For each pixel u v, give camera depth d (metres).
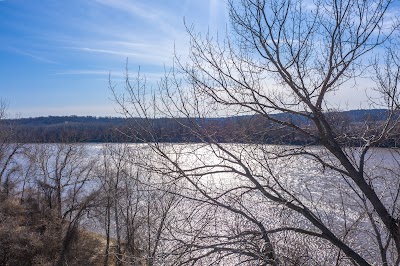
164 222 6.88
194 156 6.29
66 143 30.47
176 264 5.60
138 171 7.77
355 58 5.56
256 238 5.85
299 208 5.97
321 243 6.83
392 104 5.77
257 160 6.05
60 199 29.80
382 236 7.39
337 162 6.80
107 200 22.20
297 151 6.02
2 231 25.20
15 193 32.69
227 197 6.11
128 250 13.02
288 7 5.68
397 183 6.34
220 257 5.54
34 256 24.97
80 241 26.22
